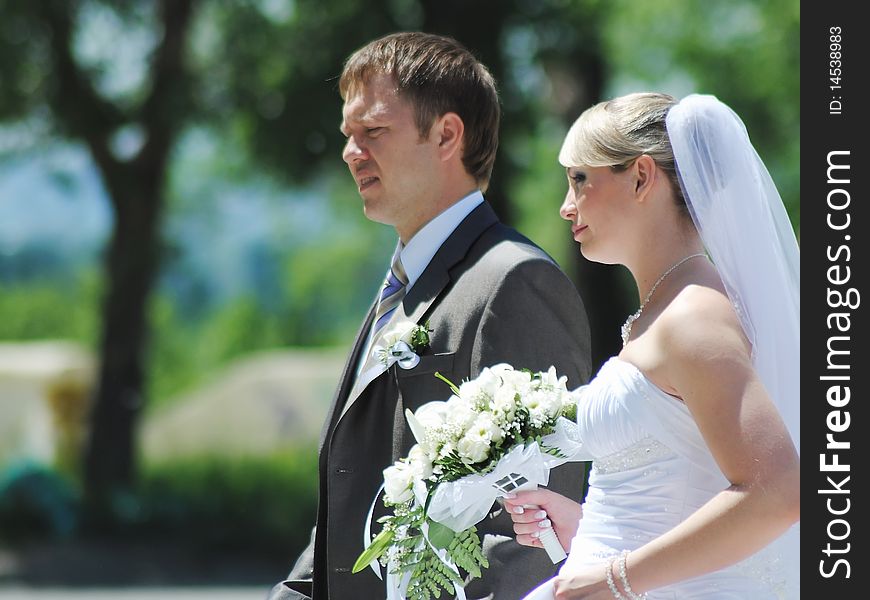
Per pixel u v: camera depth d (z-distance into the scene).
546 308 11.04
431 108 11.74
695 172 9.31
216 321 155.25
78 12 53.03
